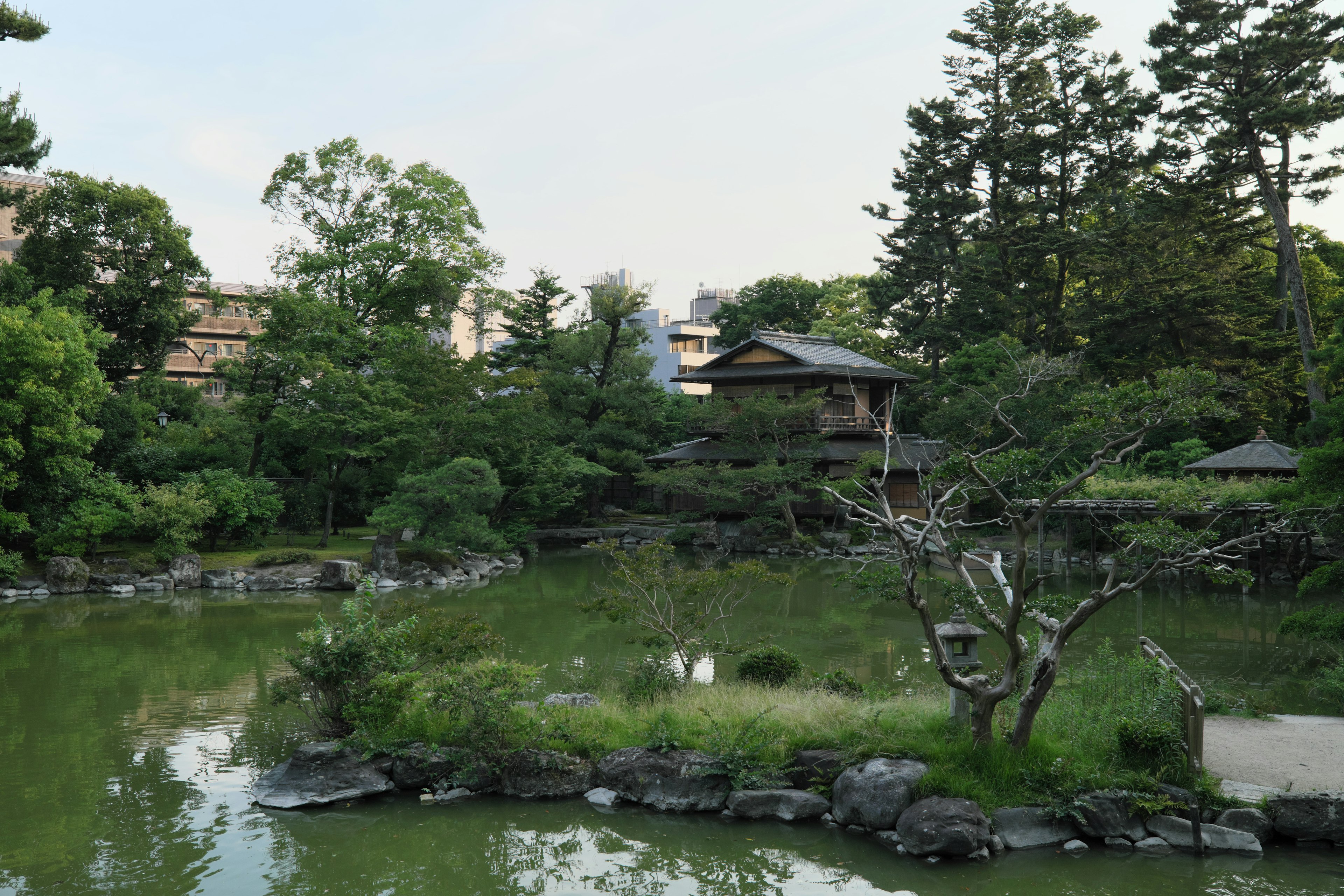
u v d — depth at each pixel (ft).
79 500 124.67
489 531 140.56
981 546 151.94
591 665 77.71
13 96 117.60
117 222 143.33
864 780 42.16
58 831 42.37
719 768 44.91
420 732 49.11
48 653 83.51
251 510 138.82
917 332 209.46
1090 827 40.04
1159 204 160.86
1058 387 151.84
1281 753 46.06
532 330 230.68
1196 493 110.83
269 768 50.80
